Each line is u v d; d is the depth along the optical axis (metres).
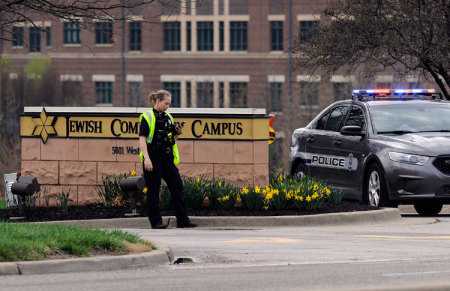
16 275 25.92
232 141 45.88
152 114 39.66
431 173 44.53
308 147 53.44
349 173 49.34
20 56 190.62
